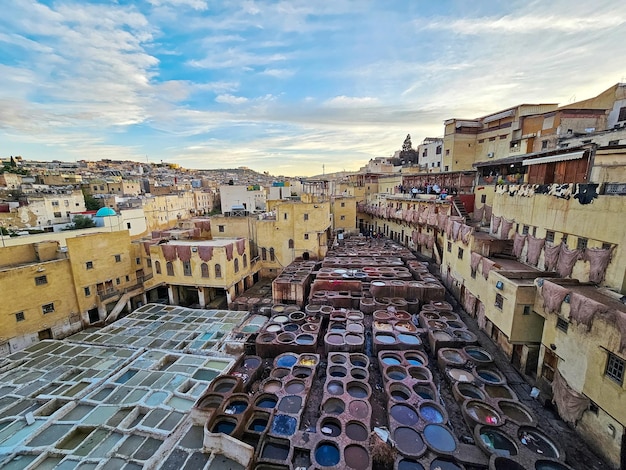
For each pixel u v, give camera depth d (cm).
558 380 1564
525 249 2167
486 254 2409
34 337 2616
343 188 7025
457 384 1783
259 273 4162
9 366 2245
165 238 3809
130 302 3350
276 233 4069
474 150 4531
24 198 5150
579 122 3234
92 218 4669
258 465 1371
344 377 1881
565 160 1873
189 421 1639
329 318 2672
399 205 4759
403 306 2736
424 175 4491
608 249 1491
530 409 1591
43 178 7988
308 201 4244
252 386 1989
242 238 3984
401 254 4091
